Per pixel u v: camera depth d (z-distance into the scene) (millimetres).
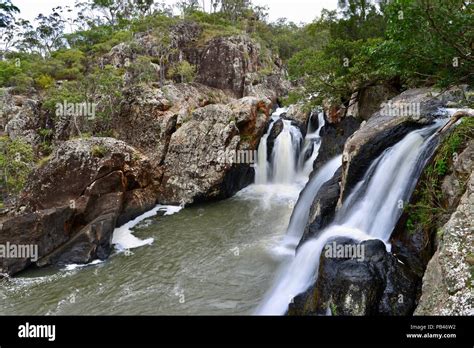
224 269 12695
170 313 10203
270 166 24219
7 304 11102
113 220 15211
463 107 10242
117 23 51125
